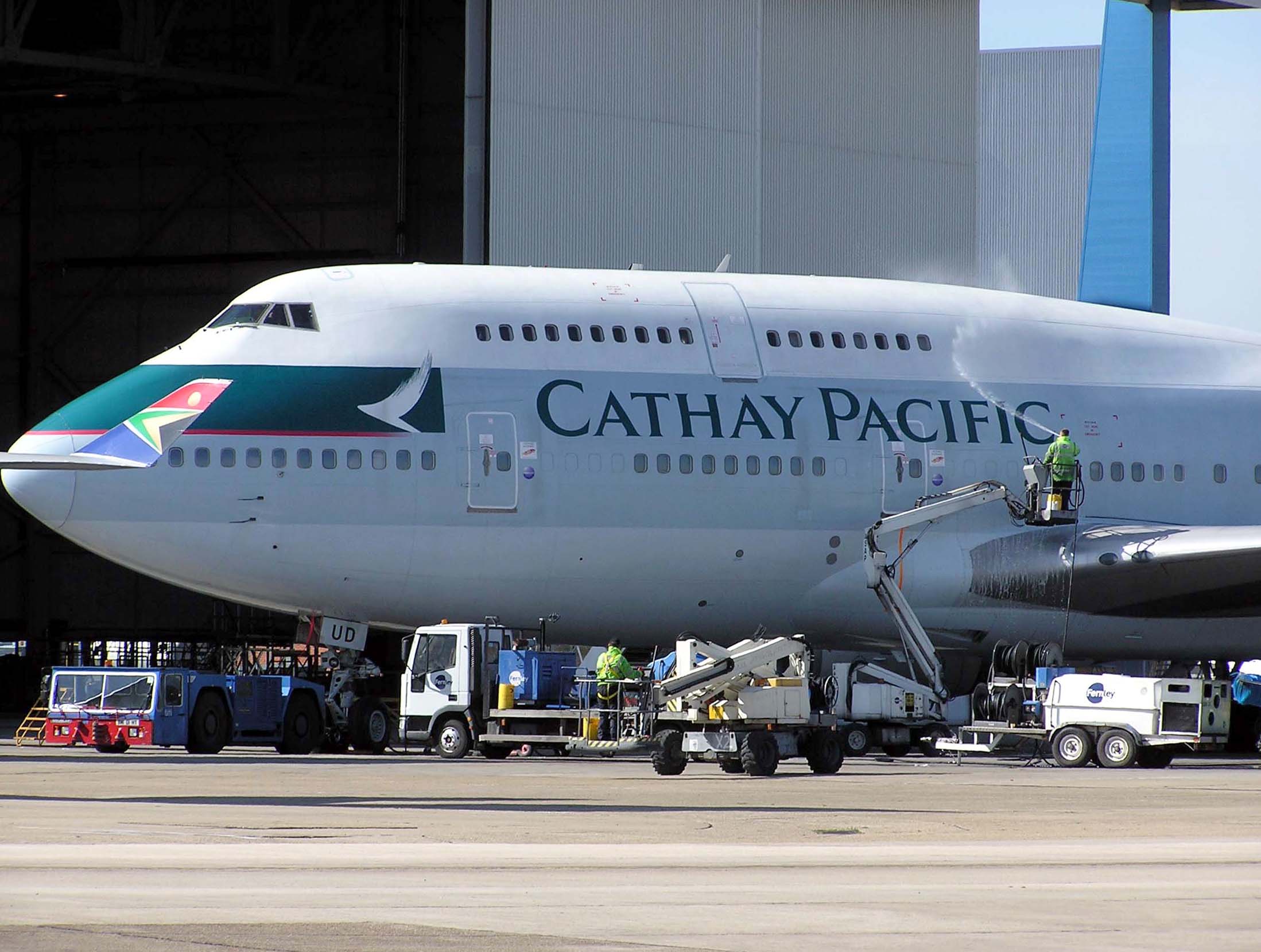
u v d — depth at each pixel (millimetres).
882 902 23250
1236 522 75250
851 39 96812
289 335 65500
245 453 63312
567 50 90625
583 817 35250
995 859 28297
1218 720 58406
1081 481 73125
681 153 92625
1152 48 96625
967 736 63656
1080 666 76875
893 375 71375
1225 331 79938
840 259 96062
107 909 22109
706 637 71125
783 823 34312
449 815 35531
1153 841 31422
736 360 69250
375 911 22156
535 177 89625
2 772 49188
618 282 70000
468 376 65750
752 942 20172
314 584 64875
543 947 19703
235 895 23328
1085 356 75438
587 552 66500
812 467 68875
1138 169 96188
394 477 64188
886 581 67562
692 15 93188
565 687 61500
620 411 66875
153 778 46812
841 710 63188
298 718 65625
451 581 65812
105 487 62406
